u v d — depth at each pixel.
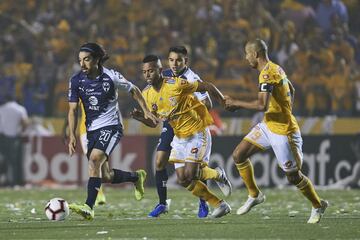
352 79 75.06
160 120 33.81
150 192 57.03
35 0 82.38
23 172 64.31
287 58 77.06
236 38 78.00
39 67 76.12
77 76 32.81
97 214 37.62
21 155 64.44
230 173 62.47
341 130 69.88
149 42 78.88
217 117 64.94
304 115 72.81
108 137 32.72
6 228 29.94
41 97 73.50
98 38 79.06
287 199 49.38
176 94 32.75
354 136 62.50
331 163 62.47
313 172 62.28
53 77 75.00
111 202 47.38
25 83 73.75
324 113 72.75
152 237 26.30
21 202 47.44
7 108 66.44
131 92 33.16
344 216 35.12
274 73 30.25
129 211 39.72
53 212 31.64
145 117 32.91
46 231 28.62
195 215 36.53
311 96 73.06
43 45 78.12
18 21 80.31
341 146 62.50
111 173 36.88
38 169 64.19
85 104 32.91
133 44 78.25
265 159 61.97
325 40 79.38
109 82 32.59
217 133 64.44
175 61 32.94
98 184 32.00
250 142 32.72
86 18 81.69
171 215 36.66
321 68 76.38
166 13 82.19
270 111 31.23
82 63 32.09
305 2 82.50
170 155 33.69
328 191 57.97
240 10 80.75
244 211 34.03
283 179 62.25
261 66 30.59
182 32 80.31
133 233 27.55
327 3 80.50
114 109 33.19
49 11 81.69
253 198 33.97
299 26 80.31
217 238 25.84
